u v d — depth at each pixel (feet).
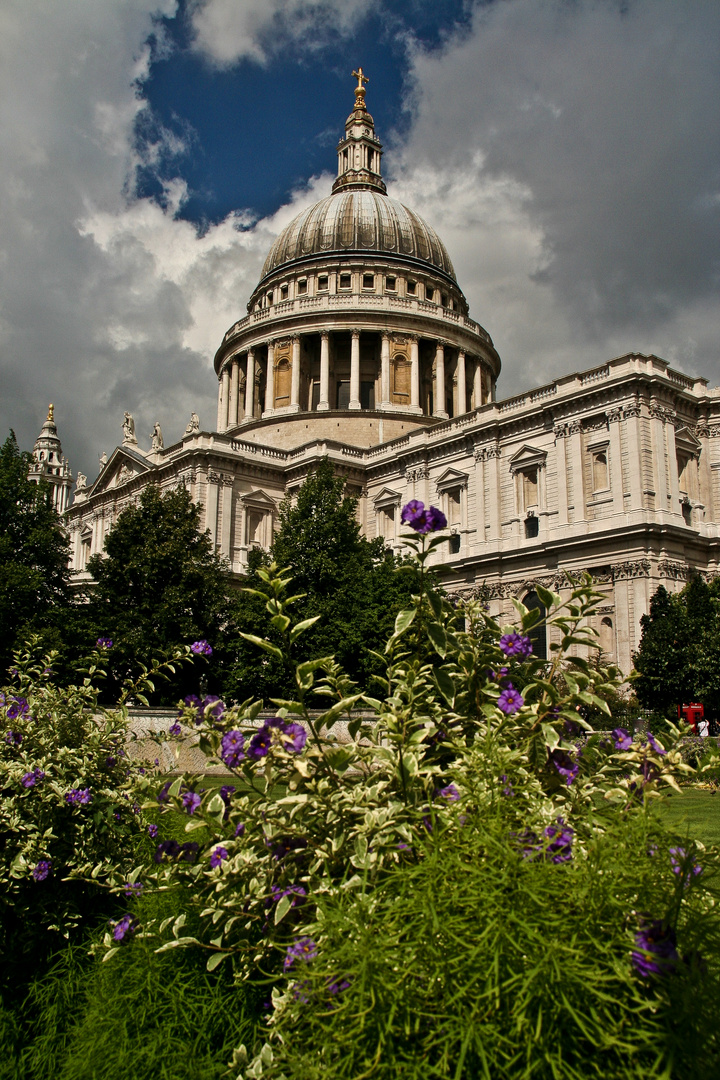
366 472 274.57
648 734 26.66
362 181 392.68
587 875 18.40
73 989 27.86
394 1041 17.38
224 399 354.74
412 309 328.29
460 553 231.30
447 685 26.86
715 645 144.05
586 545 195.00
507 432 224.74
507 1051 16.52
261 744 23.94
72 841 33.24
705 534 199.52
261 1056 19.33
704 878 19.94
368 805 23.76
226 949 23.66
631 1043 16.08
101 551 306.35
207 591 169.78
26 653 43.80
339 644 156.04
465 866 18.16
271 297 356.38
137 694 39.78
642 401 192.44
